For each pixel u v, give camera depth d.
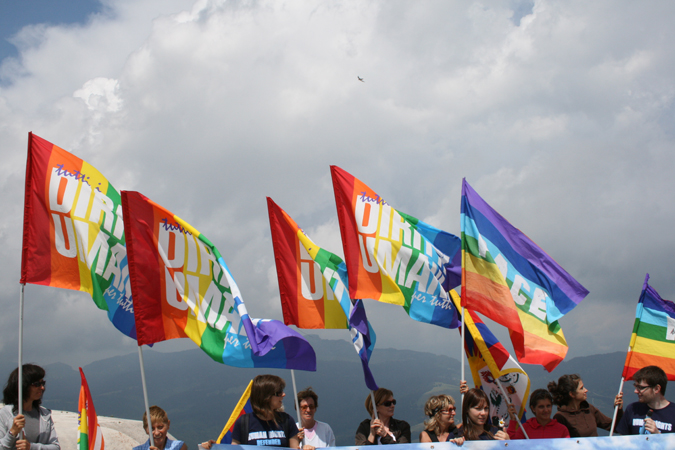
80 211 9.76
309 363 9.55
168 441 9.20
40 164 9.65
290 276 10.61
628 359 10.70
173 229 9.55
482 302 10.05
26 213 9.37
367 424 9.61
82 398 9.02
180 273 9.43
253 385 8.52
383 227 10.79
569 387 10.08
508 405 9.98
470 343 11.15
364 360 9.88
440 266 11.11
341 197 10.79
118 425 15.66
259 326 9.33
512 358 10.72
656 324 10.81
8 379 8.46
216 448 8.08
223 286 9.52
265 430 8.37
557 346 10.56
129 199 9.31
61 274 9.47
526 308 10.78
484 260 10.29
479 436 8.60
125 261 9.98
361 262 10.52
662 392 8.98
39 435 8.46
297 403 9.37
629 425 9.21
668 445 8.20
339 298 10.46
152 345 8.99
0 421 8.18
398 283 10.65
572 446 8.23
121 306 9.88
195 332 9.29
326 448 8.29
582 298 10.77
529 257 10.98
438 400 9.44
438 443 8.20
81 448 8.74
